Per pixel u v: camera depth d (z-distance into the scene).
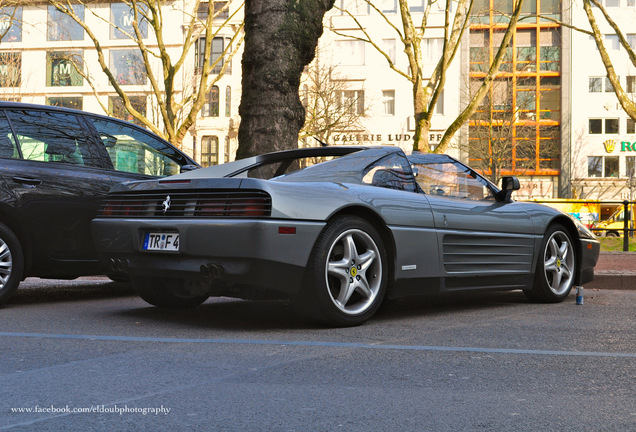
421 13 45.38
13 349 3.73
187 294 5.36
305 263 4.21
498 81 44.72
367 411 2.57
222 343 3.95
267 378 3.09
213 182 4.29
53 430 2.32
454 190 5.41
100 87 46.94
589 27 45.16
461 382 3.05
